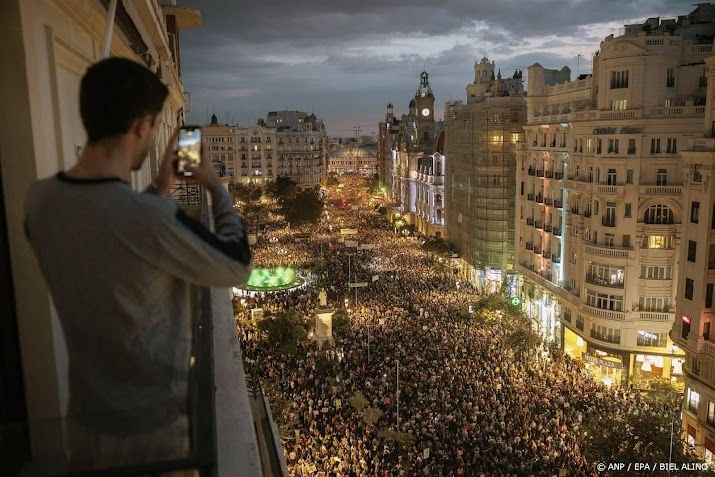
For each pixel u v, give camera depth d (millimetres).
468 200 89062
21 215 4805
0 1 4676
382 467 31484
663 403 41562
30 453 3008
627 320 49281
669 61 47719
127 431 3053
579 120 53812
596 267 51062
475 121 83938
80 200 2965
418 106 140500
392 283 76375
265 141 199250
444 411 37969
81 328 3012
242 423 5738
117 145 3170
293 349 46969
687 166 39000
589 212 52875
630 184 48688
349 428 35719
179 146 3621
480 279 83000
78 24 7527
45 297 4820
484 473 30688
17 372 4758
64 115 6637
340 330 55281
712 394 36688
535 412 38812
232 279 3234
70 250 2932
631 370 49719
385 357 47875
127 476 2840
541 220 64062
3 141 4812
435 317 59938
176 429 3088
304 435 34688
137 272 2982
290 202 123125
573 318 54875
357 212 170250
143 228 2939
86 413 3059
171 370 3174
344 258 92312
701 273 37375
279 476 11406
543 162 63594
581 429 36156
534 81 66062
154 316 3090
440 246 95875
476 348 50469
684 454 30500
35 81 5059
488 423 36344
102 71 3107
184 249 3029
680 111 47000
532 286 67188
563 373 47375
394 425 35781
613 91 49750
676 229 47781
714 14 54938
